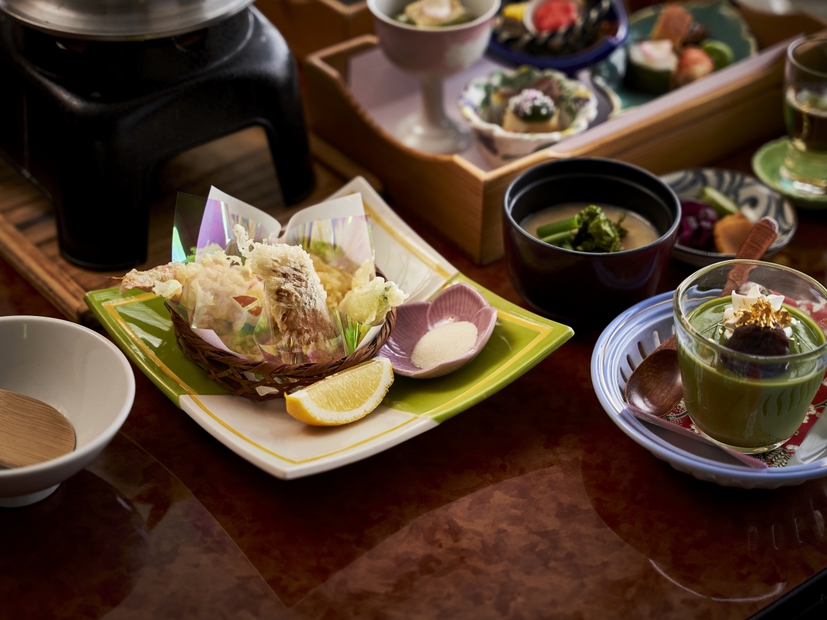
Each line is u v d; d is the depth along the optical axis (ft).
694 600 2.33
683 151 3.33
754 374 2.35
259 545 2.43
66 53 2.81
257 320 2.55
